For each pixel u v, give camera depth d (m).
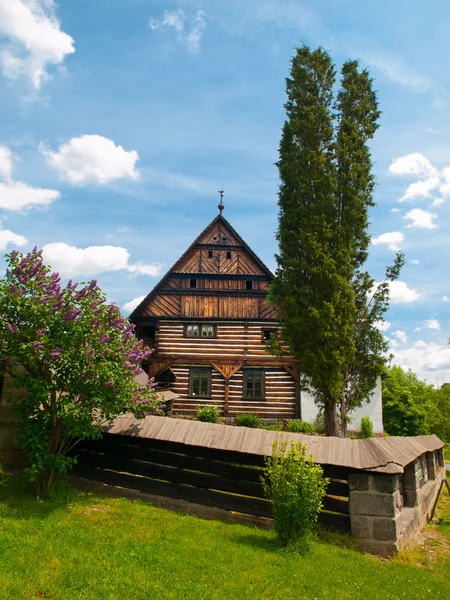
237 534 7.82
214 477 9.37
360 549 8.00
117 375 8.62
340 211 17.55
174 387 25.31
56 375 8.53
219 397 25.02
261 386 24.89
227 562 6.47
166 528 7.69
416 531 9.92
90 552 6.29
